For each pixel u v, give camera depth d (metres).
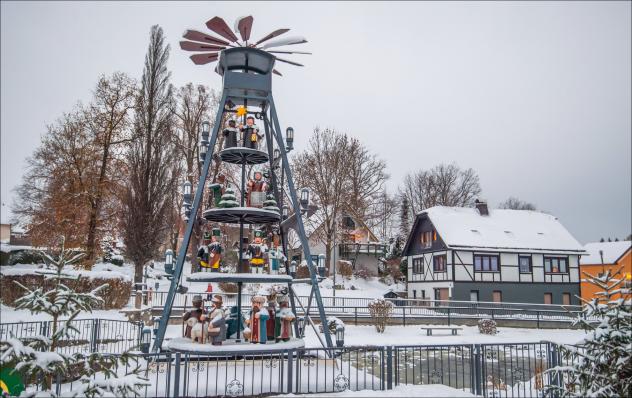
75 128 30.88
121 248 40.00
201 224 11.88
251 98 11.50
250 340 9.81
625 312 8.00
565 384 8.73
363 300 34.03
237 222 11.74
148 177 29.33
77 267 24.97
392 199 60.53
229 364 9.98
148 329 9.55
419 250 42.41
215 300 9.78
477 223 40.38
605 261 57.16
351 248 50.28
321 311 10.91
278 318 10.19
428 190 63.84
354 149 44.59
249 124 11.38
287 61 11.84
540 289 38.69
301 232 11.16
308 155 43.72
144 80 31.52
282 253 11.97
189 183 11.67
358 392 8.78
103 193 30.50
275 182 12.47
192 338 9.67
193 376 9.31
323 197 42.12
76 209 29.36
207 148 11.34
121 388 6.68
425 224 41.91
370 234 53.97
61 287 7.40
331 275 45.41
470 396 8.78
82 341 14.59
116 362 7.31
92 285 23.17
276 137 11.37
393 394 8.68
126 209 29.44
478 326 26.70
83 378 6.76
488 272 37.88
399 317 28.16
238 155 11.41
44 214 29.58
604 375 7.84
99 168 31.39
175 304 26.80
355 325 26.53
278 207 12.45
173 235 41.66
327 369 10.57
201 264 10.92
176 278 10.34
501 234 39.53
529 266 38.88
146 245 28.56
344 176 42.50
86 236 30.09
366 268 50.78
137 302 23.72
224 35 11.33
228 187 11.34
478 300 37.28
